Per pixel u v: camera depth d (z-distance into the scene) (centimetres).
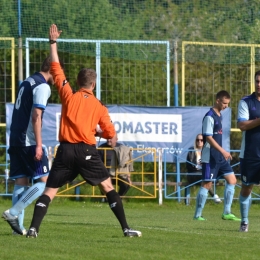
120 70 4775
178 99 4972
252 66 4756
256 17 5003
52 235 2055
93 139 1934
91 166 1928
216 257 1631
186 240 1981
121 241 1906
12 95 4441
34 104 2002
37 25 4731
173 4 5075
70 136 1909
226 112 4356
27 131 2034
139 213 3600
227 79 4897
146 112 4338
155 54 4784
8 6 4722
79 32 4797
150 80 4781
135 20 4984
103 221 2791
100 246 1786
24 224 2475
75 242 1869
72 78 4809
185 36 5062
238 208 4206
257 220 3133
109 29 4878
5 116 4609
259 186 4606
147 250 1722
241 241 1989
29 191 2031
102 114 1942
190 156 4331
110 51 4747
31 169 2044
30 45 4644
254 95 2305
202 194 3039
